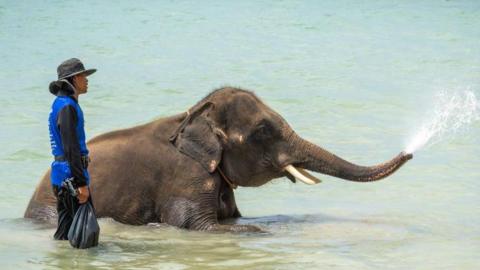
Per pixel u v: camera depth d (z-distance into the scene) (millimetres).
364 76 25969
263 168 12055
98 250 10633
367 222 12188
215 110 12109
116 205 12016
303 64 28375
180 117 12359
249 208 13289
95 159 12250
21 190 14172
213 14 43219
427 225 11984
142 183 12039
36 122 19469
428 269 9805
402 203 13336
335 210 13016
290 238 11250
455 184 14477
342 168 11727
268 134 11984
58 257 10297
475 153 16578
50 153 16672
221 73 26578
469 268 9852
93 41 34000
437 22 39188
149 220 12047
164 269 9797
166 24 39531
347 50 31484
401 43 33031
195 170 11984
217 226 11703
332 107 21328
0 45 32906
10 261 10117
